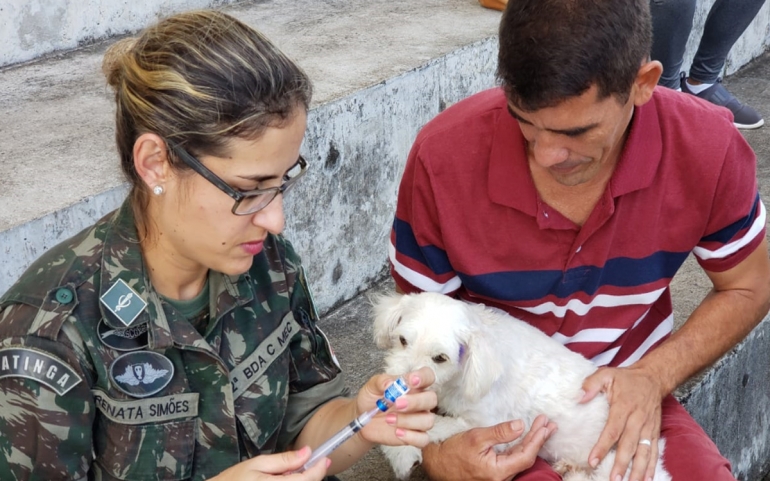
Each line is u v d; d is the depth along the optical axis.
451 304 1.37
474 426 1.41
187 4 2.73
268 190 0.97
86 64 2.33
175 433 1.04
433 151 1.34
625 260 1.35
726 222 1.36
